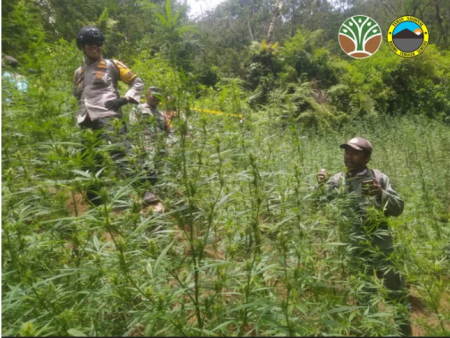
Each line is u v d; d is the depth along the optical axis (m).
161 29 2.03
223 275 1.85
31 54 2.35
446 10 30.05
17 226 1.85
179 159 2.04
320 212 2.88
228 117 3.20
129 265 1.83
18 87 2.93
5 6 2.70
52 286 1.80
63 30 11.30
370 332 2.21
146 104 3.94
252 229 2.08
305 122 10.69
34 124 1.93
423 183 4.33
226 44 31.08
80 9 13.79
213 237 2.08
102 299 1.93
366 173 3.24
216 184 2.32
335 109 12.77
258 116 4.44
